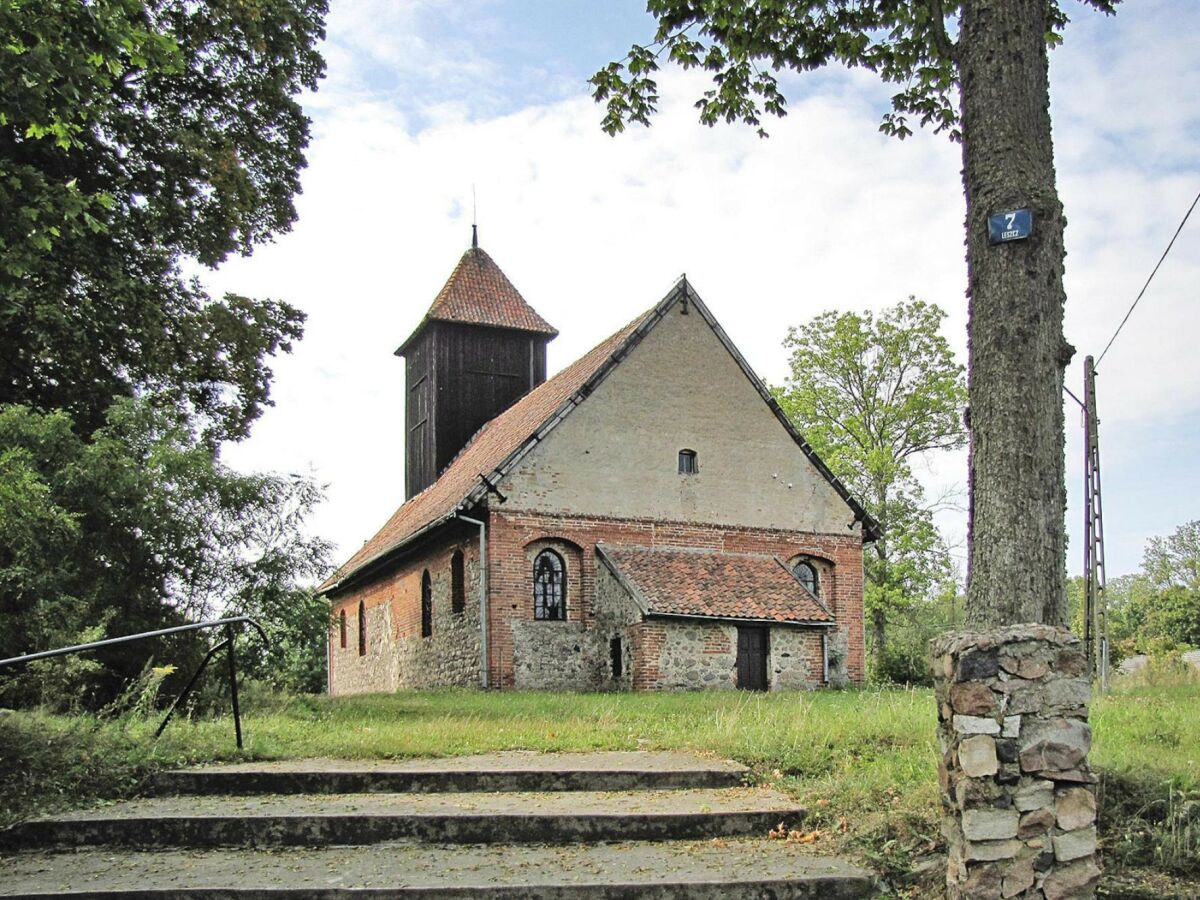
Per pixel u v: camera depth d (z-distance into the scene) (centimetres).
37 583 1504
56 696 1366
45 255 1766
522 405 3481
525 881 758
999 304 901
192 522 1733
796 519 3095
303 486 1841
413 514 3541
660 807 918
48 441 1666
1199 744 1092
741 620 2669
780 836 879
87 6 1230
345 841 867
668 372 3002
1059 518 879
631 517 2892
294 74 2331
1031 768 716
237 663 1769
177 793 984
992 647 727
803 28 1237
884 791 916
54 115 1211
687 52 1265
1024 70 927
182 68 1324
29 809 900
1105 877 762
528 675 2755
